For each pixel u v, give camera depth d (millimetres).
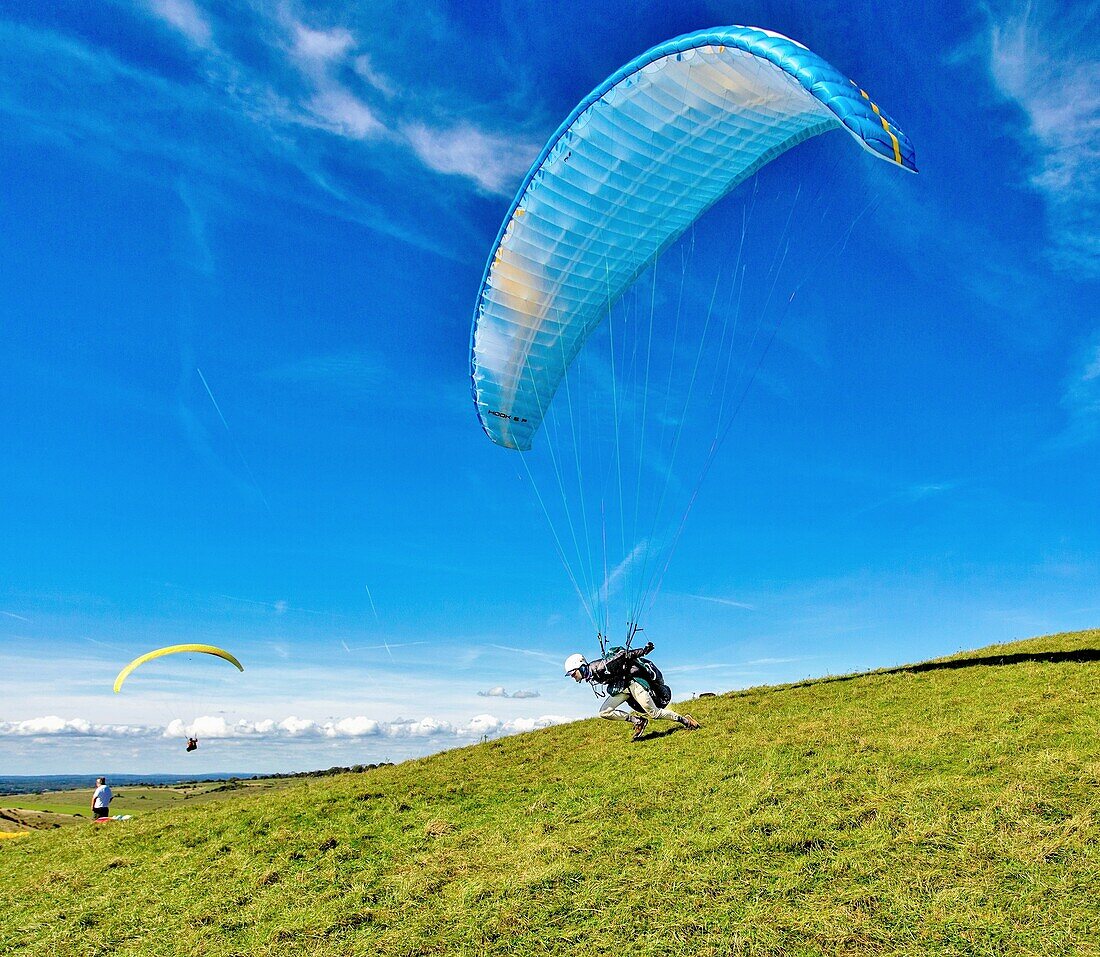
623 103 15070
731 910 8125
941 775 10500
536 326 18188
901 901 7781
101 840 15023
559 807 11977
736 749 13133
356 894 10016
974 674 17031
